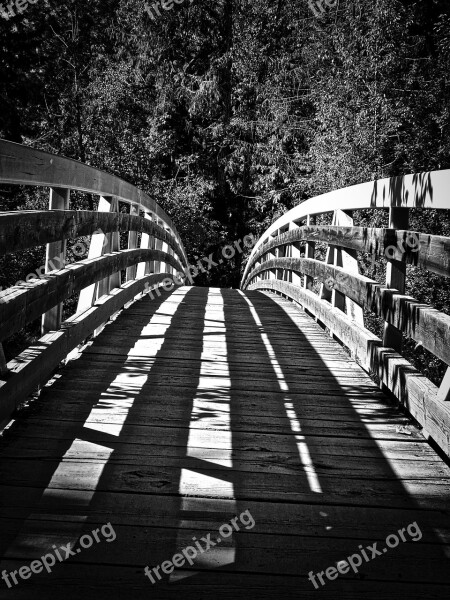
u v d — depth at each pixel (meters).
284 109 21.73
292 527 2.32
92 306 4.87
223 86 23.42
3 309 2.69
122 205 16.41
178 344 4.99
